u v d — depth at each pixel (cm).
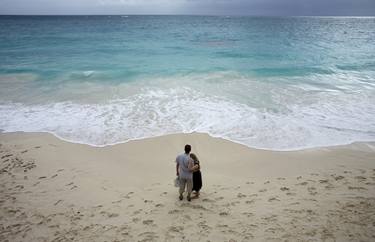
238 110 1245
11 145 989
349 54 2683
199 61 2228
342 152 921
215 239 527
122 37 4191
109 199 692
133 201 680
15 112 1255
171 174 818
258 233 537
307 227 545
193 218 602
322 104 1316
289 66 2056
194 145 975
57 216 626
